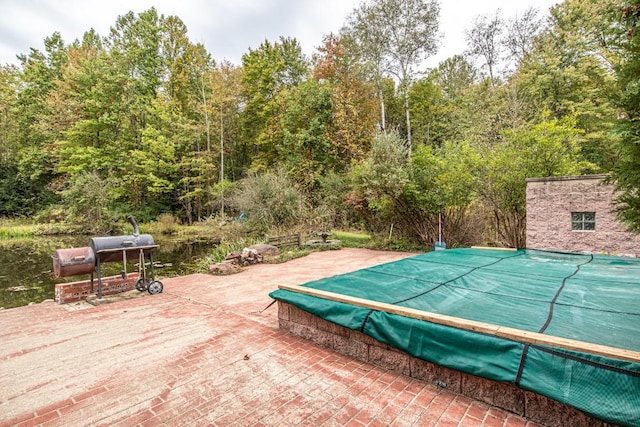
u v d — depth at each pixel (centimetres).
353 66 1803
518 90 1623
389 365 295
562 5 1672
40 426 221
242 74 2503
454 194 997
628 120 235
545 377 211
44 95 2506
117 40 2597
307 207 1578
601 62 1424
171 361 316
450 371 259
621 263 532
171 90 2530
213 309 491
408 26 1617
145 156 2222
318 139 1834
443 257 611
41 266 1047
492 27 1859
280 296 381
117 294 578
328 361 313
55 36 2697
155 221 2262
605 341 226
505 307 307
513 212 909
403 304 322
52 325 424
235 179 2558
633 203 242
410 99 2069
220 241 1512
